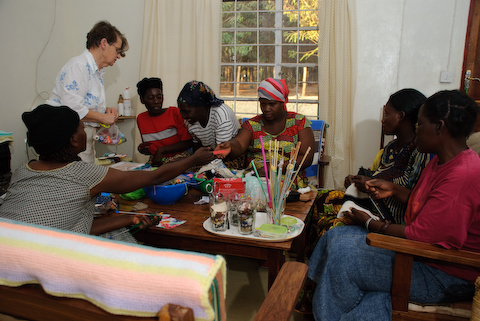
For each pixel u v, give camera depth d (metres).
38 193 1.18
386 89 3.45
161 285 0.59
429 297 1.24
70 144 1.28
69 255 0.67
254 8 3.83
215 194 1.58
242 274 2.20
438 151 1.26
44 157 1.26
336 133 3.50
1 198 2.06
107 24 2.44
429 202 1.22
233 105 4.09
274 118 2.18
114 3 3.92
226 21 3.92
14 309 0.74
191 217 1.64
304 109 3.89
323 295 1.36
